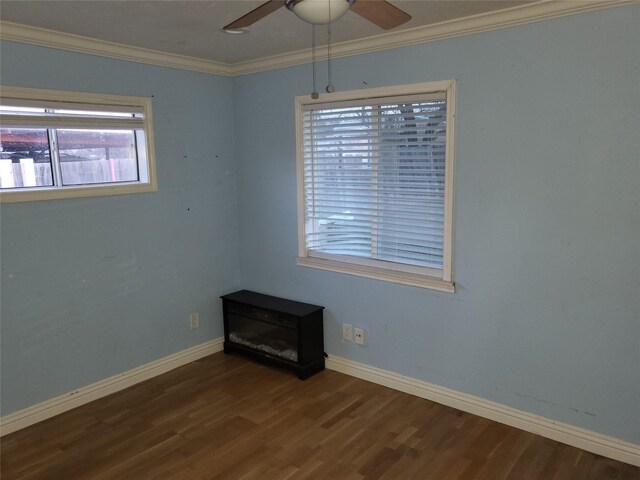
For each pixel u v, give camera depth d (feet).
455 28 8.95
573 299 8.49
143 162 11.37
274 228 12.82
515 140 8.72
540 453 8.61
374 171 10.93
